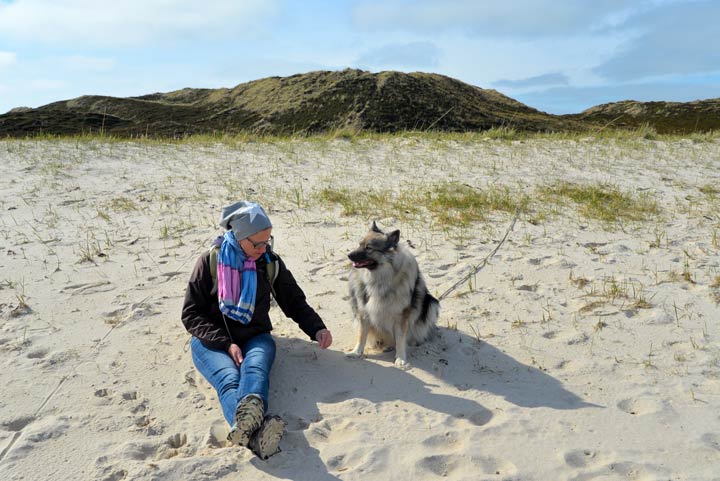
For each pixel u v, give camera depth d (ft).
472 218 27.99
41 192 31.19
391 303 14.85
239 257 13.42
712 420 12.20
